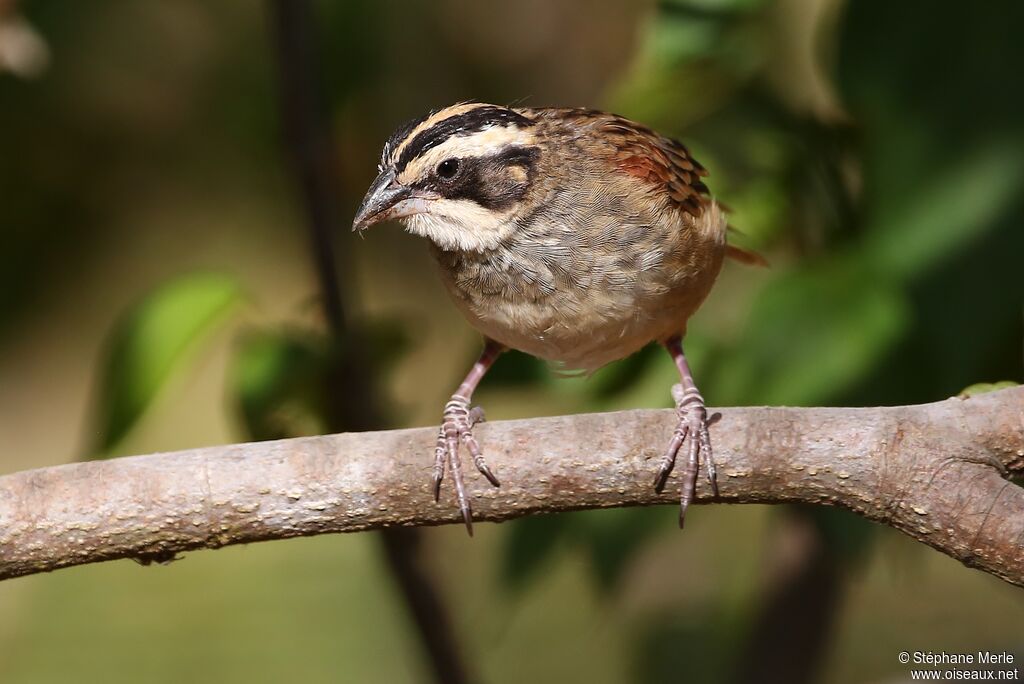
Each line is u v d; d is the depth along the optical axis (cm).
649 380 995
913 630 1460
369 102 1389
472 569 1563
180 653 1515
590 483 770
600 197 918
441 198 945
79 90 1650
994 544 726
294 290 1808
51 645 1545
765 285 908
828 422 757
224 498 766
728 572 1423
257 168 1723
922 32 845
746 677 1141
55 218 1789
